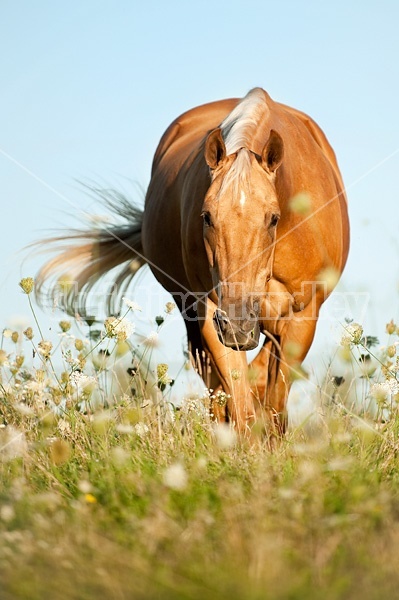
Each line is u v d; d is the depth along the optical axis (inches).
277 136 344.8
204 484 261.9
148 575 199.6
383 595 194.7
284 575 198.8
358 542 218.5
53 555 210.5
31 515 238.1
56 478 282.2
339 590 193.9
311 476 253.9
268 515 230.5
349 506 238.7
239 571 200.5
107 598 194.4
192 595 191.6
